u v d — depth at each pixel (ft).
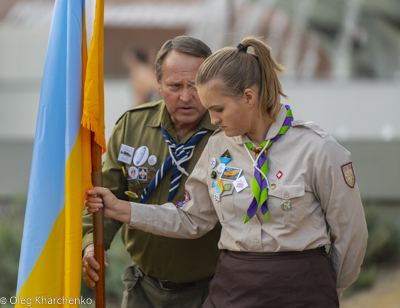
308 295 13.48
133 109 18.71
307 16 45.14
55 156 14.85
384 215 44.68
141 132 18.25
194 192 15.87
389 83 45.52
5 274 35.78
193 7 45.80
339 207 13.80
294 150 13.93
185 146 17.44
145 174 17.85
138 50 46.57
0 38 47.39
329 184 13.69
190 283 18.04
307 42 45.37
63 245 14.78
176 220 15.93
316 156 13.62
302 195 13.50
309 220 13.82
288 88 46.01
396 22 44.86
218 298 14.47
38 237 14.61
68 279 14.52
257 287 13.64
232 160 14.76
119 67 46.96
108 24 46.57
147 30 46.44
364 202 44.88
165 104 17.16
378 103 45.68
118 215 15.65
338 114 46.01
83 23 15.25
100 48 15.35
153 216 15.81
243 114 13.65
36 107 47.65
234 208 14.32
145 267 18.22
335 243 14.42
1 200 47.67
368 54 45.52
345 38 45.37
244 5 45.11
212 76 13.37
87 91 14.82
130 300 19.01
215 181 14.82
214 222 16.11
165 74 16.60
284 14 45.06
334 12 45.16
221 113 13.64
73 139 14.78
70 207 14.62
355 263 14.58
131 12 46.42
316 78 45.91
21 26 47.29
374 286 36.55
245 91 13.41
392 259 39.73
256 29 45.16
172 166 17.62
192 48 16.46
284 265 13.61
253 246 13.93
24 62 47.52
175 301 18.21
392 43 45.16
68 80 14.83
